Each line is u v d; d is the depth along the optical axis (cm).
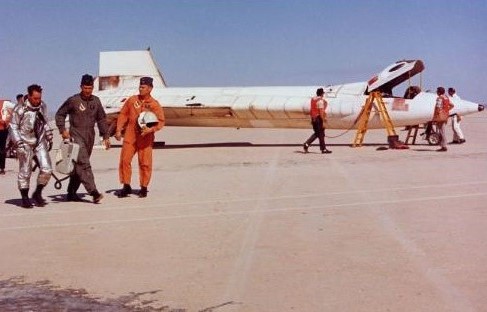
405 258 629
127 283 568
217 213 941
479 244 685
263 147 2447
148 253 685
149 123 1098
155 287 552
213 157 2003
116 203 1071
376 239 725
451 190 1128
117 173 1593
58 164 1051
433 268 587
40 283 575
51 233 818
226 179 1380
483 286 523
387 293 511
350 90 2445
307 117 2461
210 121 2645
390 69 2345
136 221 891
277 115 2498
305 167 1603
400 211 919
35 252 708
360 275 570
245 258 650
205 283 560
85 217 937
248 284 552
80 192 1241
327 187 1205
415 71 2375
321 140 2059
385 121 2294
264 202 1038
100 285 563
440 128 2045
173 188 1249
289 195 1112
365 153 2030
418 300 489
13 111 1024
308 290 527
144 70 2942
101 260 659
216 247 706
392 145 2231
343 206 979
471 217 854
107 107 2714
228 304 496
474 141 2631
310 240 730
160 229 825
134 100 1116
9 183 1457
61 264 646
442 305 475
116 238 773
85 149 1059
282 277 571
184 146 2622
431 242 701
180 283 562
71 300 519
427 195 1074
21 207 1052
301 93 2516
